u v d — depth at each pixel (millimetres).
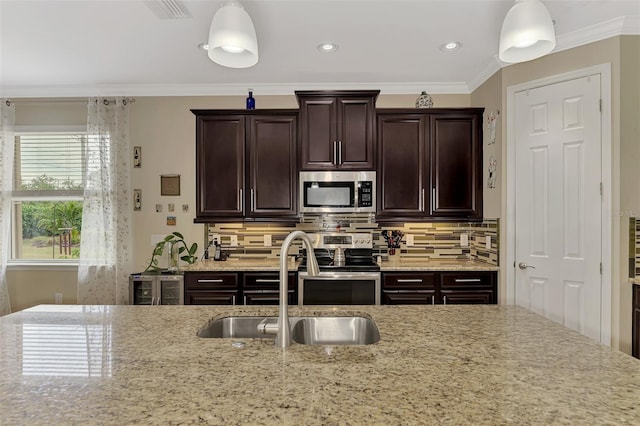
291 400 830
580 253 2629
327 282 3150
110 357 1094
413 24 2479
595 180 2559
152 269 3641
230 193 3461
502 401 826
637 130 2469
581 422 746
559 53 2717
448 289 3166
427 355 1096
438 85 3662
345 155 3395
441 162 3416
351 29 2549
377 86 3689
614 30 2449
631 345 2445
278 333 1182
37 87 3768
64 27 2551
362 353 1112
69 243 4031
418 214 3430
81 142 3936
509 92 2996
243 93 3771
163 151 3824
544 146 2805
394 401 825
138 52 2951
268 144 3459
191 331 1348
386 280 3180
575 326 2643
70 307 1724
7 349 1169
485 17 2391
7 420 765
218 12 1613
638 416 767
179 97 3812
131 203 3836
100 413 786
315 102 3395
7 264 3918
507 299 3004
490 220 3236
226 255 3762
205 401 829
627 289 2459
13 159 3896
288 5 2240
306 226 3748
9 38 2709
